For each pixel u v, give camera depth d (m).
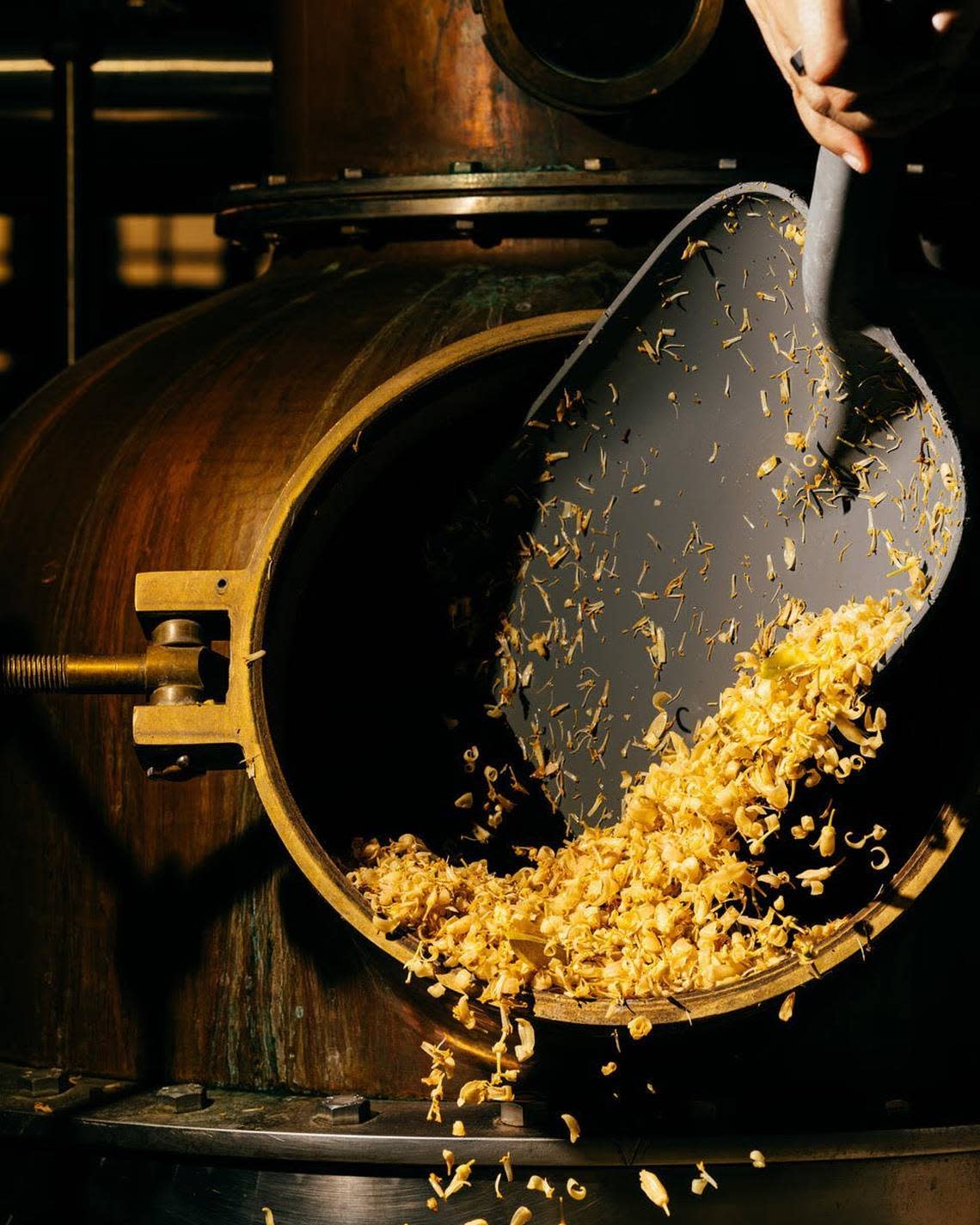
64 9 3.31
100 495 2.14
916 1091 1.93
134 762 2.04
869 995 1.90
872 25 1.15
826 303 1.51
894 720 1.84
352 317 2.17
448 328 2.10
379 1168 1.83
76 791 2.08
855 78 1.17
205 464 2.07
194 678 1.78
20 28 4.23
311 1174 1.85
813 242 1.45
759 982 1.64
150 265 5.37
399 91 2.36
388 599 2.13
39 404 2.43
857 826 1.88
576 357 1.89
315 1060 1.95
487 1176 1.82
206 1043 2.00
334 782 2.03
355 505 1.94
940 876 1.91
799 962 1.65
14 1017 2.14
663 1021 1.61
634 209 2.20
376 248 2.34
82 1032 2.07
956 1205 1.89
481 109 2.31
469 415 2.00
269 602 1.73
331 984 1.94
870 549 1.81
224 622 1.83
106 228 5.34
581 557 2.11
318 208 2.33
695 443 1.99
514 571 2.14
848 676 1.69
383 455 1.89
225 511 2.03
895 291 1.48
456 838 2.10
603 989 1.66
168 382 2.22
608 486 2.06
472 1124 1.84
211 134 4.18
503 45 2.21
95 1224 1.93
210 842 2.00
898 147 1.33
